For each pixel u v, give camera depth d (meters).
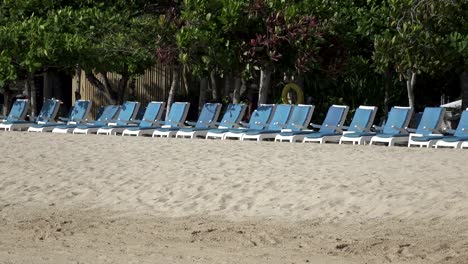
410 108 25.23
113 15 33.31
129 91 41.41
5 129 32.09
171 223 13.63
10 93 39.66
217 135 27.28
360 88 35.31
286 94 30.67
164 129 28.73
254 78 33.81
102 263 10.90
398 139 24.14
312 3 30.23
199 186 16.02
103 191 16.11
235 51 30.23
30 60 32.22
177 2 35.72
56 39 31.95
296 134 25.73
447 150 21.25
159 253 11.55
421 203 13.90
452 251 11.39
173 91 32.25
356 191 14.91
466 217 12.98
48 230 13.27
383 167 17.39
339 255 11.42
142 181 16.77
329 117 26.67
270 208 14.36
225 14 29.39
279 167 17.81
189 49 29.84
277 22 29.55
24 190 16.39
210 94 39.81
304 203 14.47
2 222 13.94
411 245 11.76
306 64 29.95
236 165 18.30
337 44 30.75
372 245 11.86
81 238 12.66
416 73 29.22
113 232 13.07
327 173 16.73
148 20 32.12
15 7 34.75
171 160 19.42
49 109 32.81
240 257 11.30
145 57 32.75
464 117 24.09
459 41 28.84
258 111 28.09
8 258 11.21
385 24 30.53
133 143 24.17
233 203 14.77
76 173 17.86
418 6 28.48
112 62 32.88
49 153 21.30
